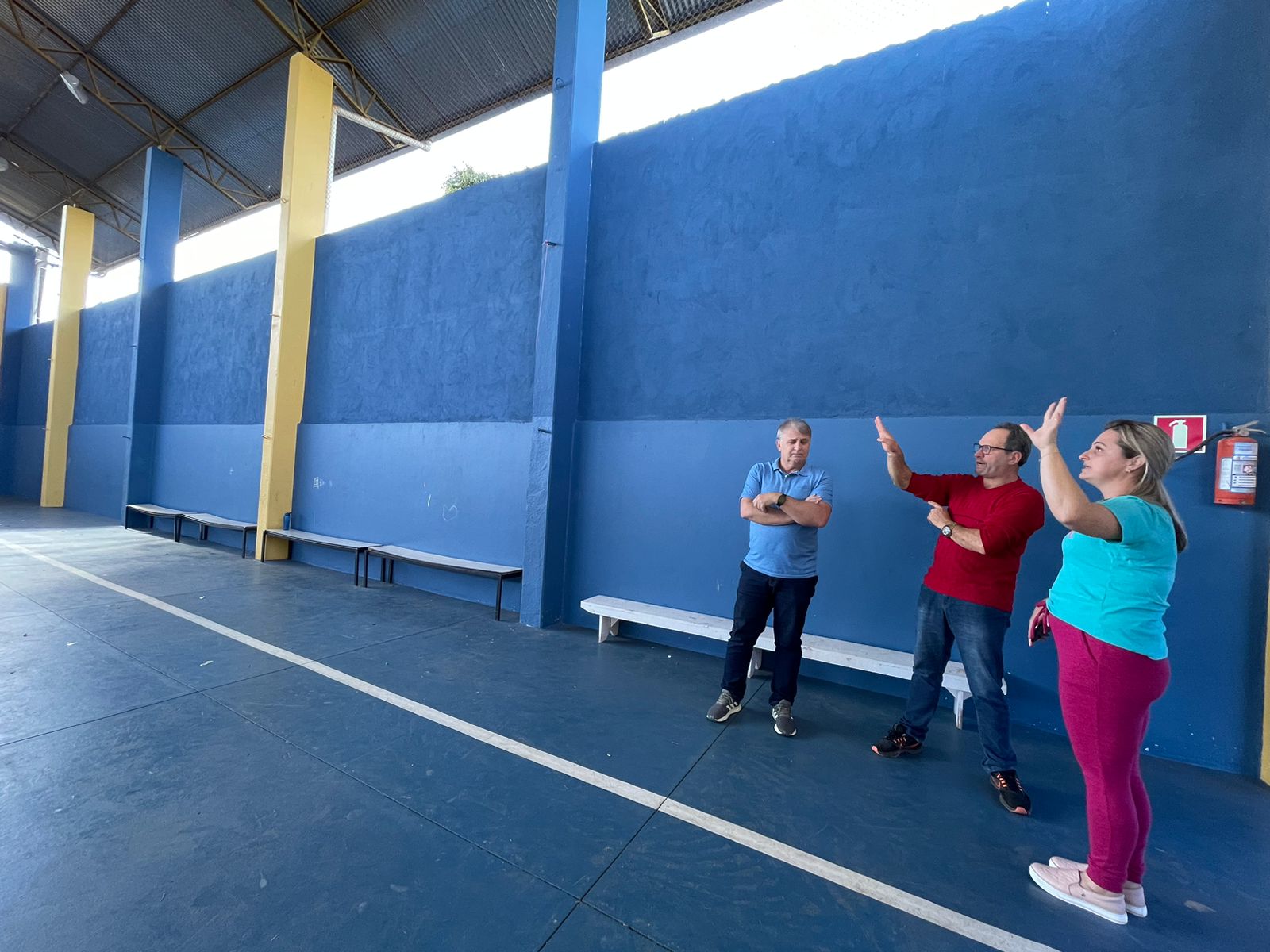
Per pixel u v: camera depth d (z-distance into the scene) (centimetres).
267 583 577
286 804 211
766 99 412
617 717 300
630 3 646
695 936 159
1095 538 169
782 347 399
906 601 350
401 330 629
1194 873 197
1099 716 166
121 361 1099
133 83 979
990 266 336
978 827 216
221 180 1159
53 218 1418
